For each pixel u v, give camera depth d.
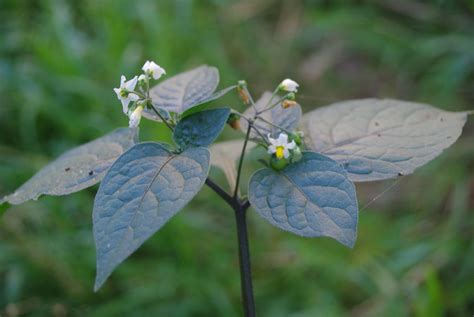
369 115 0.45
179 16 0.90
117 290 0.63
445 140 0.42
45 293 0.63
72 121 0.76
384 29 0.92
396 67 0.89
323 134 0.44
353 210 0.39
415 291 0.60
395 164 0.42
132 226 0.38
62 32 0.84
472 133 0.76
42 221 0.66
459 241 0.64
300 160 0.41
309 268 0.65
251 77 0.90
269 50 0.94
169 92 0.44
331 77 0.90
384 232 0.67
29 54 0.86
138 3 0.86
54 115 0.77
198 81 0.44
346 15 0.94
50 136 0.79
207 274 0.64
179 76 0.45
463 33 0.88
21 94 0.79
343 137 0.44
